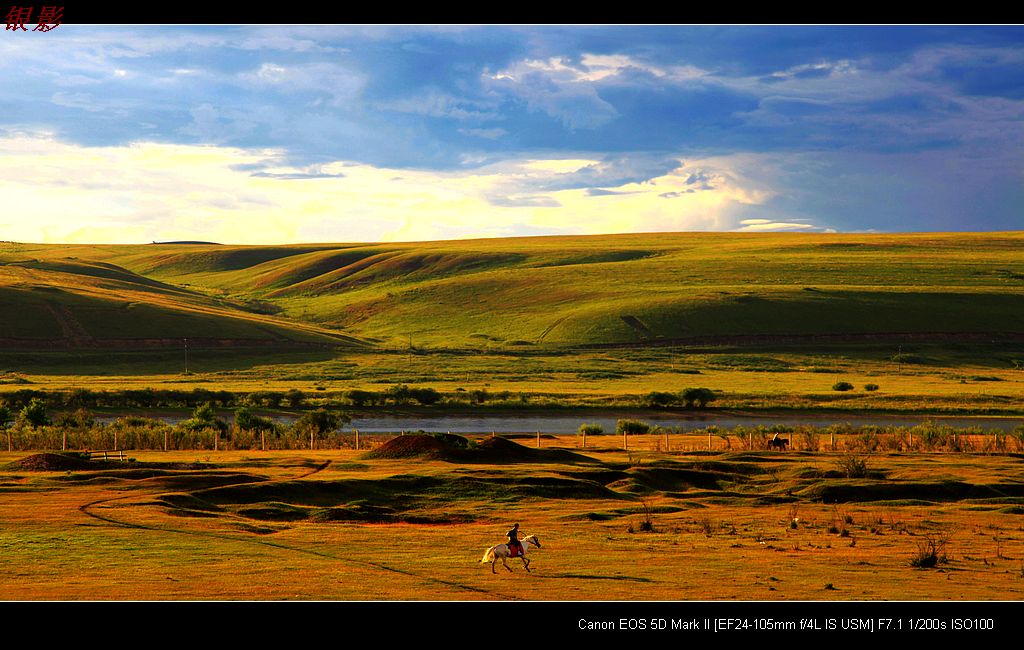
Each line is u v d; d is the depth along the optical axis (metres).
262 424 69.06
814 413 99.06
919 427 68.31
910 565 22.45
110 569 20.17
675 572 20.62
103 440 57.78
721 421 93.62
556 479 39.72
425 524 31.39
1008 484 40.84
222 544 24.16
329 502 36.12
